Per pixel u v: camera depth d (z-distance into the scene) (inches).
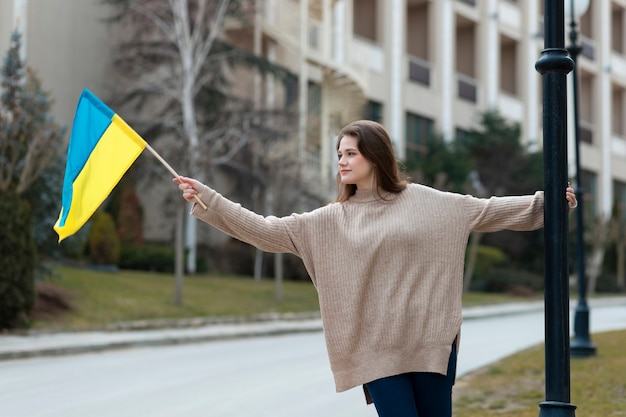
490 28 2320.4
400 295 194.4
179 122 1434.5
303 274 1565.0
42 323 882.8
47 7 1433.3
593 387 457.7
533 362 590.2
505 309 1478.8
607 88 2807.6
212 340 896.9
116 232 1336.1
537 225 214.2
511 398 442.0
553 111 225.3
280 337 949.8
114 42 1555.1
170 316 1016.2
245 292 1277.1
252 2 1475.1
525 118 2465.6
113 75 1529.3
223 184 1549.0
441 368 192.2
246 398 476.1
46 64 1432.1
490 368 575.5
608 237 2234.3
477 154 2089.1
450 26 2187.5
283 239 199.5
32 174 973.2
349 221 199.5
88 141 223.5
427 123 2118.6
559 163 221.5
